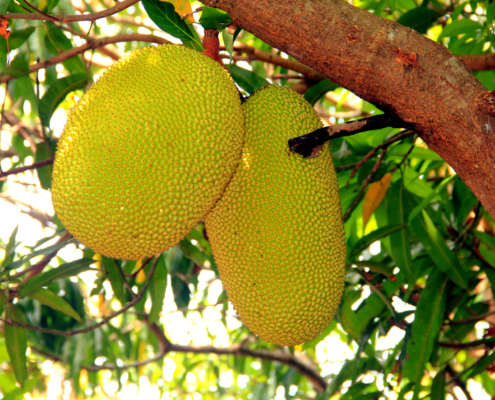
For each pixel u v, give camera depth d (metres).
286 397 2.94
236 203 1.26
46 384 2.77
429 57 1.08
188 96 1.18
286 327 1.26
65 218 1.18
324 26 1.10
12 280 1.58
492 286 1.63
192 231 1.77
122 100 1.17
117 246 1.20
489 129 1.06
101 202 1.16
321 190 1.27
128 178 1.15
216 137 1.20
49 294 1.61
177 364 3.96
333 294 1.29
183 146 1.17
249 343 3.12
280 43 1.13
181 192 1.18
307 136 1.24
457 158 1.09
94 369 2.52
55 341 2.19
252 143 1.26
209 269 2.16
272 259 1.24
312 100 1.61
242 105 1.30
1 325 1.92
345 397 1.88
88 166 1.15
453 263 1.56
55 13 1.91
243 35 2.27
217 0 1.14
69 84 1.61
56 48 1.80
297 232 1.24
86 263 1.60
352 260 1.70
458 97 1.07
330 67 1.12
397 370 1.76
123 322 2.83
